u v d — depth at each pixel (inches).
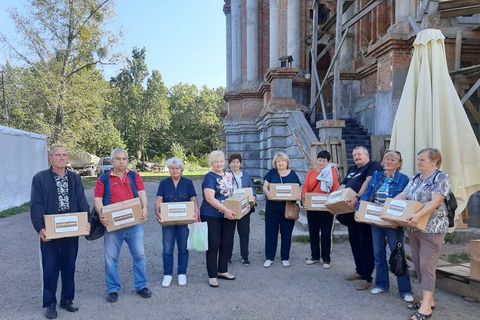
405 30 403.2
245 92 735.1
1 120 1128.2
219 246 223.6
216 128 2701.8
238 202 215.6
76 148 1259.8
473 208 329.1
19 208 542.3
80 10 1145.4
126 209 189.5
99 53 1182.9
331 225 249.9
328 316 177.0
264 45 770.8
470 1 335.6
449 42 391.2
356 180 220.1
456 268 211.2
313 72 595.2
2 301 199.8
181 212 210.1
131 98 2415.1
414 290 207.5
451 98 217.0
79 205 183.9
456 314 176.7
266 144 626.8
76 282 227.5
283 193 248.7
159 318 177.5
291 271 245.0
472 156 214.8
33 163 644.1
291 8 681.6
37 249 310.7
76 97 1160.2
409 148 224.8
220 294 205.9
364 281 216.4
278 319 174.9
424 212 167.6
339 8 454.6
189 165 2202.3
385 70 419.2
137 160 2325.3
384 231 199.6
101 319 176.7
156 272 245.6
